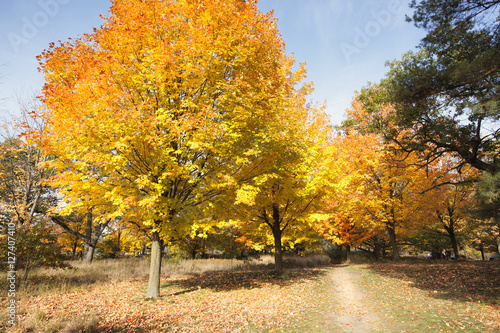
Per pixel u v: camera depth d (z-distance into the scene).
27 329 5.29
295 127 10.37
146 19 7.66
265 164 9.73
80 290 9.18
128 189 7.66
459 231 23.89
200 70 7.72
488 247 29.16
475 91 9.30
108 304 7.43
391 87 10.84
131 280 11.70
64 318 6.04
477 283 9.81
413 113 10.85
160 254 8.74
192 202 8.81
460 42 9.44
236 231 23.20
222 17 8.02
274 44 9.58
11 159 12.42
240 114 8.16
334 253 23.47
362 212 18.03
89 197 8.02
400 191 18.28
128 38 7.60
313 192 11.61
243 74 8.67
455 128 10.27
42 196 14.59
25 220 11.38
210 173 8.77
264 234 17.03
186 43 7.48
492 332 5.34
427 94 9.74
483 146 9.52
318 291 10.06
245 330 5.74
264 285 10.60
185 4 7.87
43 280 9.77
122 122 6.87
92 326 5.60
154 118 7.00
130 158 7.62
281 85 9.88
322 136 13.34
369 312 7.51
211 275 13.29
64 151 7.46
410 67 10.34
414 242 23.48
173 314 6.67
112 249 27.09
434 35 9.61
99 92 7.02
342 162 13.07
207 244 23.62
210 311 6.98
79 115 6.88
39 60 7.40
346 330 6.02
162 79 7.36
